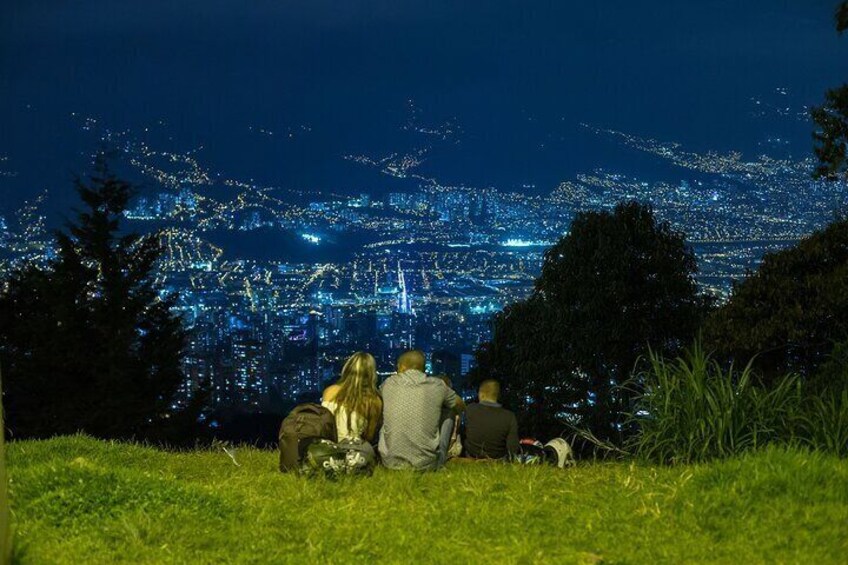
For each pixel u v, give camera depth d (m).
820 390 11.28
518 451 10.05
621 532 6.60
